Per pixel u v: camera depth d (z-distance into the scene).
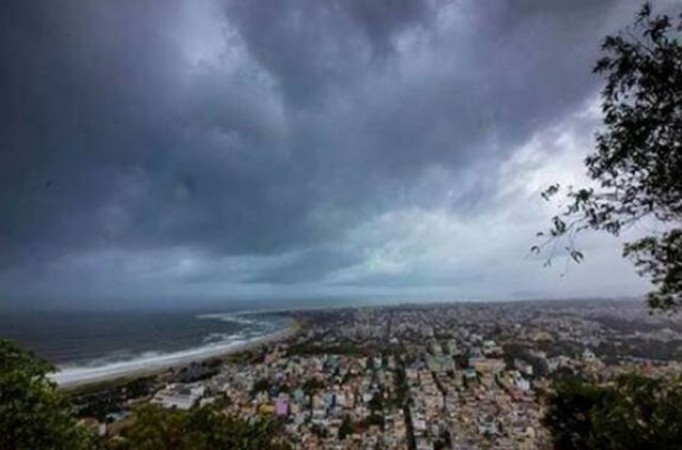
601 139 4.89
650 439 6.58
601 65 4.74
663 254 4.95
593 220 4.89
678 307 4.97
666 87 4.47
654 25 4.52
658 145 4.58
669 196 4.65
